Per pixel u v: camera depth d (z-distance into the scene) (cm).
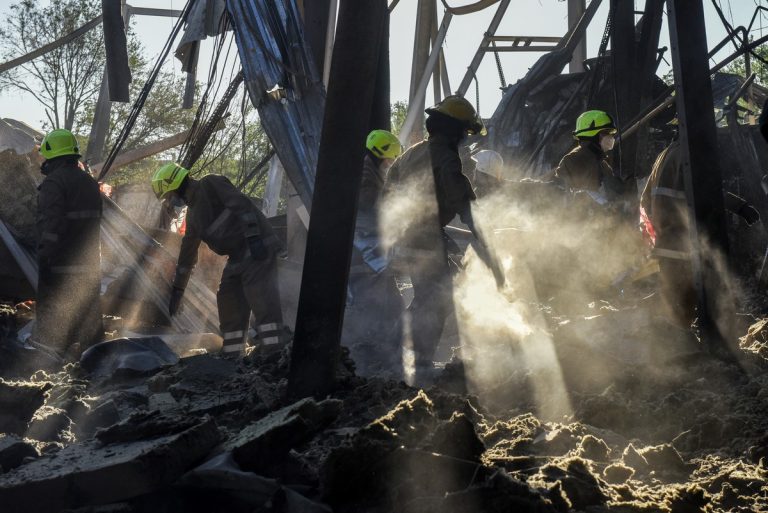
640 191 1192
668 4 604
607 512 318
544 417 478
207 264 1063
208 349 861
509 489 307
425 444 350
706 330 584
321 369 476
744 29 1143
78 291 753
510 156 1453
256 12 985
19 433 430
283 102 975
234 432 434
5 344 648
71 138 768
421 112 1631
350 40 478
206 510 344
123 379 586
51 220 736
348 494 338
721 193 595
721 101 1675
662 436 434
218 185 676
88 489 331
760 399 460
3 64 1655
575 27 1572
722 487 352
